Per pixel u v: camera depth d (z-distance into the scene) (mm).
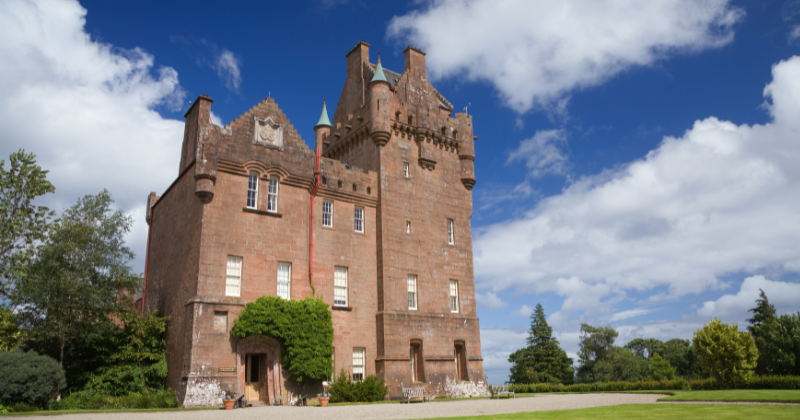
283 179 33156
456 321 38938
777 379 36250
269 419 19062
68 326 28750
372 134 38062
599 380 76250
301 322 30594
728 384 38719
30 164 33281
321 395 30438
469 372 38500
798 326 48344
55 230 30281
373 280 36188
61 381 25578
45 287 28203
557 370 71688
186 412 22984
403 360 35062
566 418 16938
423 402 30562
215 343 28438
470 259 41469
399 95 40688
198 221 30062
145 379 29531
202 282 28859
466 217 42219
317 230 34469
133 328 30938
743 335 39812
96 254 30281
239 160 31500
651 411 19516
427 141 40812
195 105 32812
